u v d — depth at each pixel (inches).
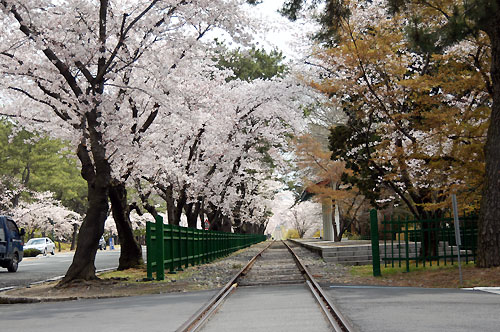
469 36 672.4
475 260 669.3
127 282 671.1
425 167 742.5
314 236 3636.8
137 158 786.8
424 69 821.2
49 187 2361.0
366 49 742.5
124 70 738.8
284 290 514.6
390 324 285.7
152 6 682.2
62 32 680.4
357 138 807.1
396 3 671.8
